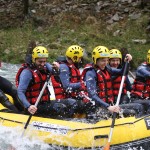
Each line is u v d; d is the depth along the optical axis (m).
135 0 35.12
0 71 24.47
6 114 10.83
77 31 32.94
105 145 9.71
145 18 32.50
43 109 10.81
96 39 31.06
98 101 10.05
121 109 10.42
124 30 32.00
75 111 10.96
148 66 11.63
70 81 11.64
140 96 11.55
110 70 11.12
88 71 10.54
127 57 11.02
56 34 32.69
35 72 10.73
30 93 10.80
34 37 32.78
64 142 9.86
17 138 10.27
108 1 35.97
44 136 10.06
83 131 9.88
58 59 11.88
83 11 35.44
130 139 9.77
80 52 11.82
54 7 36.78
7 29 35.50
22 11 37.59
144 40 29.83
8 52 30.20
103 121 10.08
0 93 11.37
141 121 10.03
